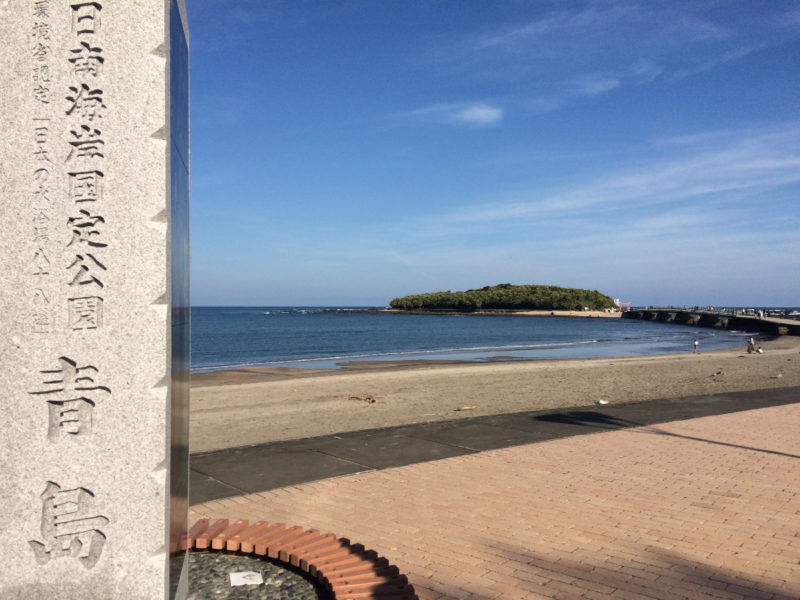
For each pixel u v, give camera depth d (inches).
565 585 165.3
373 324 4065.0
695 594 159.5
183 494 144.9
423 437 367.6
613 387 702.5
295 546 177.2
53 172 116.3
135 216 117.9
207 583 159.0
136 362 117.3
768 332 2847.0
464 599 157.0
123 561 116.5
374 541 198.8
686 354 1470.2
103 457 116.4
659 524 213.9
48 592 115.0
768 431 382.3
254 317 5713.6
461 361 1327.5
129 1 119.3
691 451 328.2
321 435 375.9
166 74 120.3
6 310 115.0
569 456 318.3
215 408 554.6
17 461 114.9
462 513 227.0
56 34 117.2
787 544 194.7
